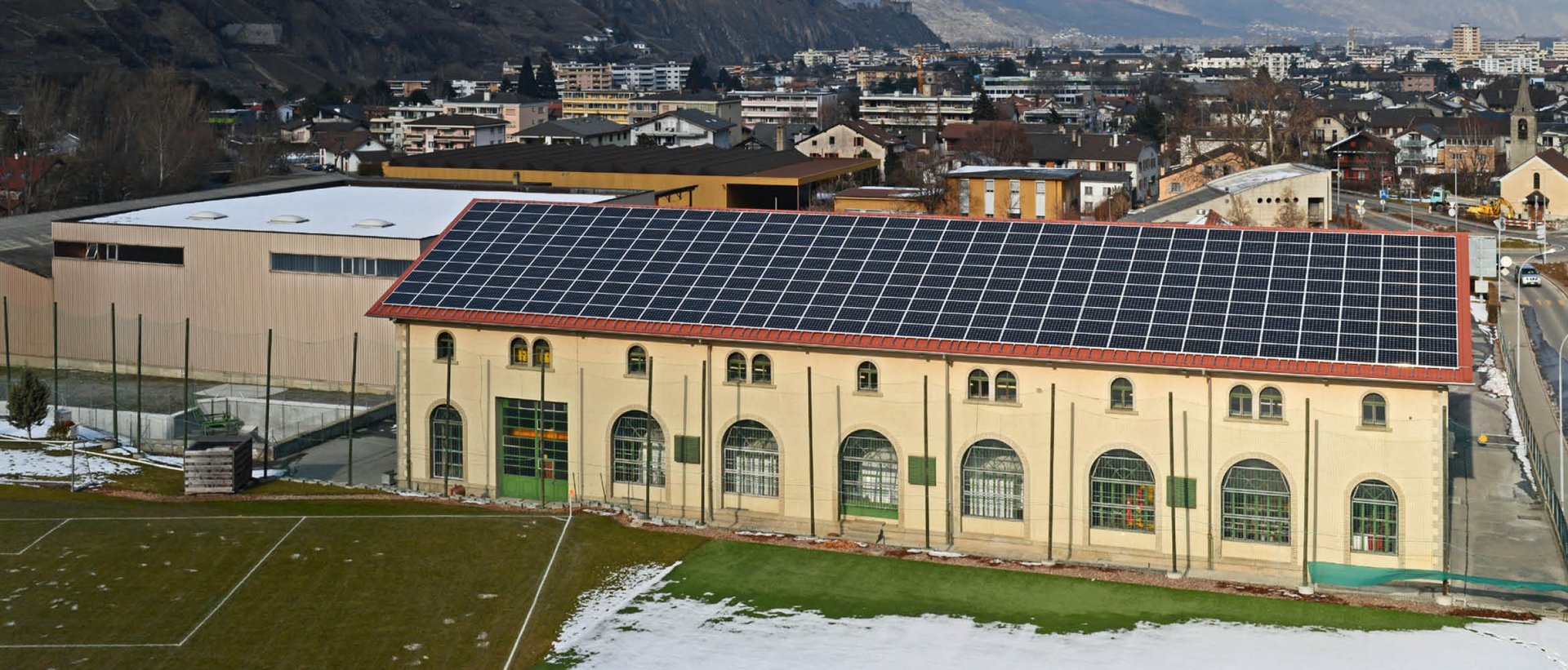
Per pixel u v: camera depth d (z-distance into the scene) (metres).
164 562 60.84
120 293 98.44
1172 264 65.38
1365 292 61.47
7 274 100.62
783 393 65.62
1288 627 54.28
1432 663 50.72
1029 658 51.66
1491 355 106.62
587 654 52.44
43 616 55.22
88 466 74.19
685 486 67.88
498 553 62.44
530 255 74.25
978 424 63.09
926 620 55.38
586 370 68.56
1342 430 58.28
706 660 51.78
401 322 71.06
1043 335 62.09
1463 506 68.75
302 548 62.69
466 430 71.00
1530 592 58.16
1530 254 155.12
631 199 118.00
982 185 154.88
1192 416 60.03
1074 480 62.12
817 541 64.19
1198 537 60.75
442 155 182.88
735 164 177.75
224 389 93.50
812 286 68.12
